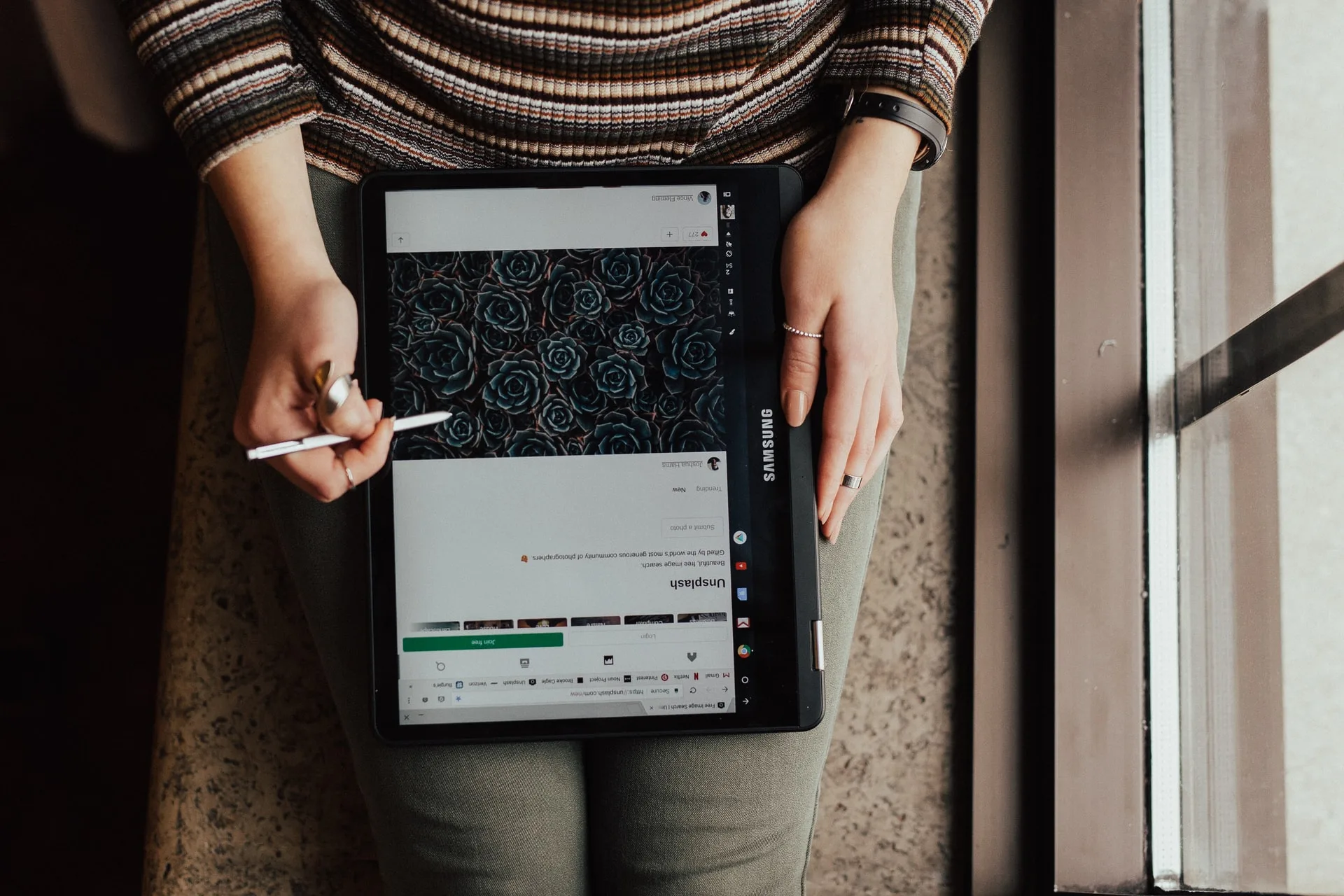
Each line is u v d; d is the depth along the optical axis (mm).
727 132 553
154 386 1028
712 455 546
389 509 538
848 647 593
